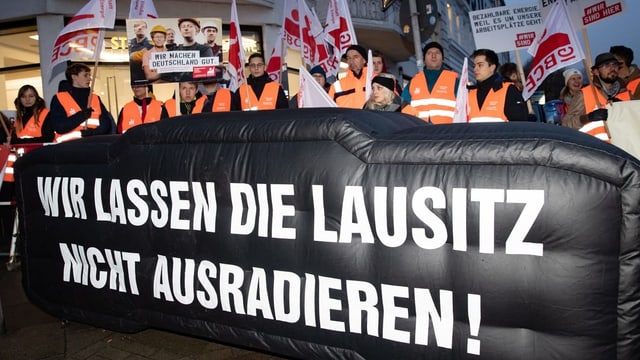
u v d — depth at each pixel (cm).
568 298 199
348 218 238
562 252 200
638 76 536
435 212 219
